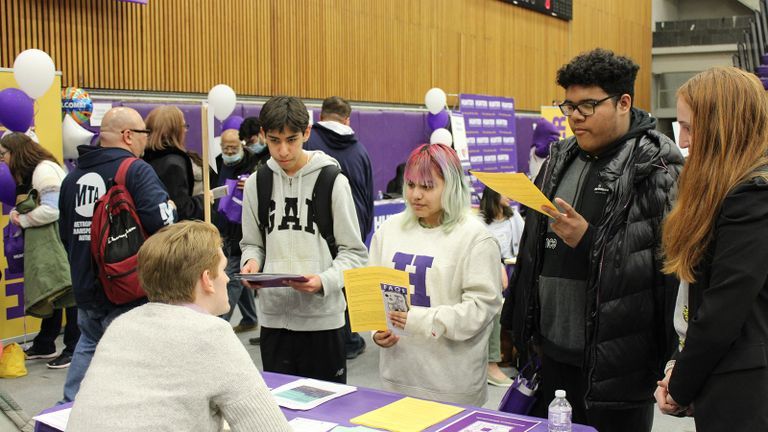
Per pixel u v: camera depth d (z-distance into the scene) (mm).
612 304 2121
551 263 2346
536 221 2396
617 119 2217
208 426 1604
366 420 1953
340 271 2775
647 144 2180
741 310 1587
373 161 9109
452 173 2418
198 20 7074
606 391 2141
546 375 2402
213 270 1729
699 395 1692
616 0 15938
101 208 3203
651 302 2137
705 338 1623
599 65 2170
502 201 4902
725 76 1688
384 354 2525
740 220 1603
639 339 2148
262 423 1609
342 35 8812
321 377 2869
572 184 2359
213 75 7250
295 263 2834
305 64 8305
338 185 2834
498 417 1980
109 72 6348
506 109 10102
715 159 1669
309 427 1901
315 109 8133
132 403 1548
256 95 7723
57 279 4504
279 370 2898
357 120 8852
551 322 2344
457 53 10992
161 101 6527
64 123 5359
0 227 4984
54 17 5918
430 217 2504
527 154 12375
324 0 8523
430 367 2414
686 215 1710
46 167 4508
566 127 10445
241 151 5348
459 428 1889
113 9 6340
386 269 2275
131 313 1698
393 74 9703
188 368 1587
